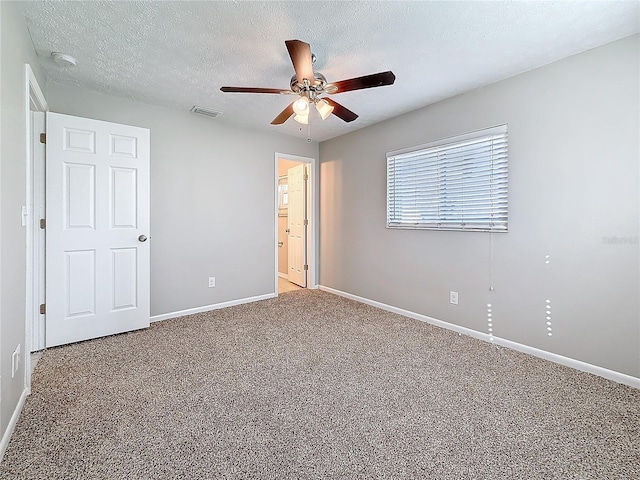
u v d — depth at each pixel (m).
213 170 3.64
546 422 1.64
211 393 1.89
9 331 1.51
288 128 3.96
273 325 3.15
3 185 1.44
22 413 1.66
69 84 2.70
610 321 2.08
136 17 1.82
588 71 2.14
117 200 2.80
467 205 2.87
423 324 3.20
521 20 1.83
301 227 4.93
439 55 2.21
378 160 3.76
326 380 2.06
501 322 2.66
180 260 3.42
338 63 2.32
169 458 1.37
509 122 2.55
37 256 2.47
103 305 2.76
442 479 1.27
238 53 2.21
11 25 1.59
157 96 2.96
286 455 1.40
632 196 1.99
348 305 3.89
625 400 1.83
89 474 1.28
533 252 2.44
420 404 1.80
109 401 1.79
